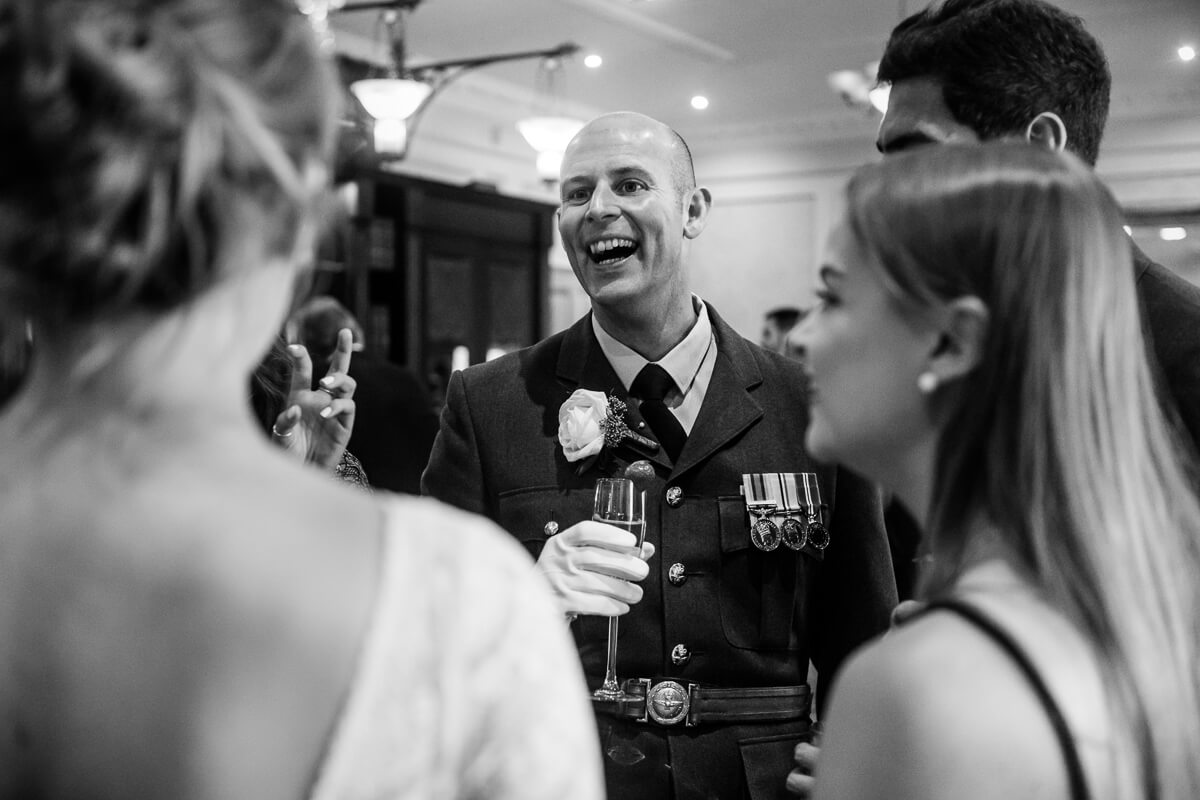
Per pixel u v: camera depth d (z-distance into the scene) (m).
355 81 5.96
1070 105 1.51
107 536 0.60
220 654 0.58
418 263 7.51
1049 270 0.83
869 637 1.77
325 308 3.56
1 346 0.70
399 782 0.60
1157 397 1.34
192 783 0.57
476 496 1.87
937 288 0.85
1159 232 8.99
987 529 0.84
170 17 0.59
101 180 0.55
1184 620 0.80
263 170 0.61
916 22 1.61
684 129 10.52
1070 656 0.76
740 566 1.75
